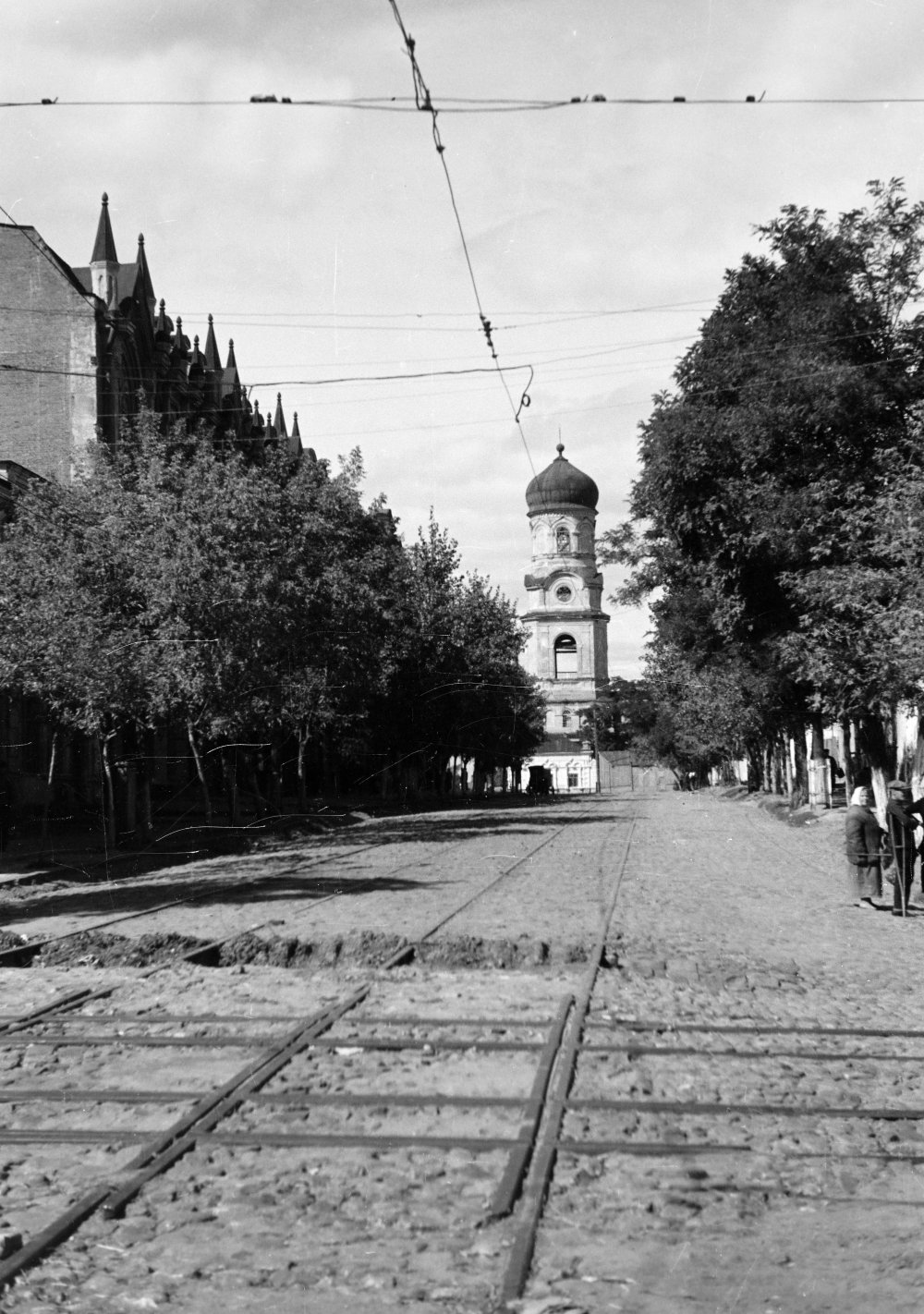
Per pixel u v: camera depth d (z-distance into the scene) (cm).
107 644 3109
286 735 5394
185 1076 862
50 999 1188
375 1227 577
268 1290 512
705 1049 941
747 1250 553
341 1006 1094
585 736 13988
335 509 4494
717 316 2942
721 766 12394
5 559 3272
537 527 14838
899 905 1891
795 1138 714
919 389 2683
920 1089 830
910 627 2097
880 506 2294
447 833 4153
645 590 3816
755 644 3319
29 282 5703
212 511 3356
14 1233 563
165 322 6688
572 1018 1044
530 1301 497
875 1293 509
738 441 2788
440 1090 812
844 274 2753
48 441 5659
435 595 6538
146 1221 586
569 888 2261
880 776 3084
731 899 2098
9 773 4084
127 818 4134
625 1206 605
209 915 1909
